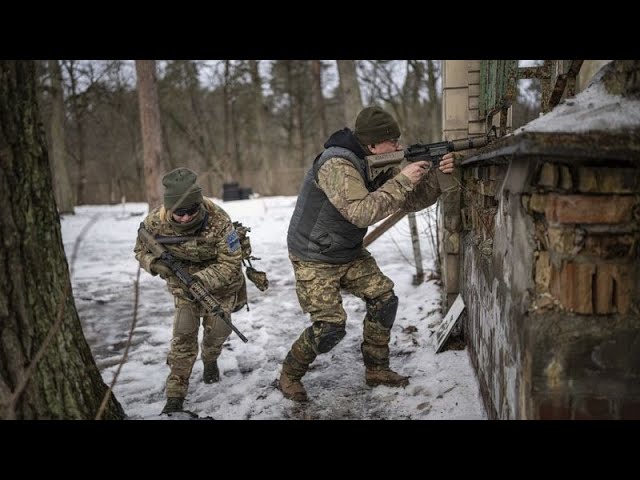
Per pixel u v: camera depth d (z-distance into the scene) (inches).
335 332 112.8
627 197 63.2
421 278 221.6
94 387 95.4
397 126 111.6
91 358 96.7
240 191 787.4
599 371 65.6
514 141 60.6
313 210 111.9
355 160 107.5
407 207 127.6
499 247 87.0
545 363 66.3
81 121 1125.7
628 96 68.5
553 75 111.7
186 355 116.6
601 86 72.2
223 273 115.4
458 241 154.2
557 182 64.2
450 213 147.8
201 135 1202.6
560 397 66.4
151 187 521.0
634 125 60.8
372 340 122.0
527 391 68.1
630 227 63.7
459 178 137.1
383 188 104.6
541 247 67.6
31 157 84.7
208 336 126.2
